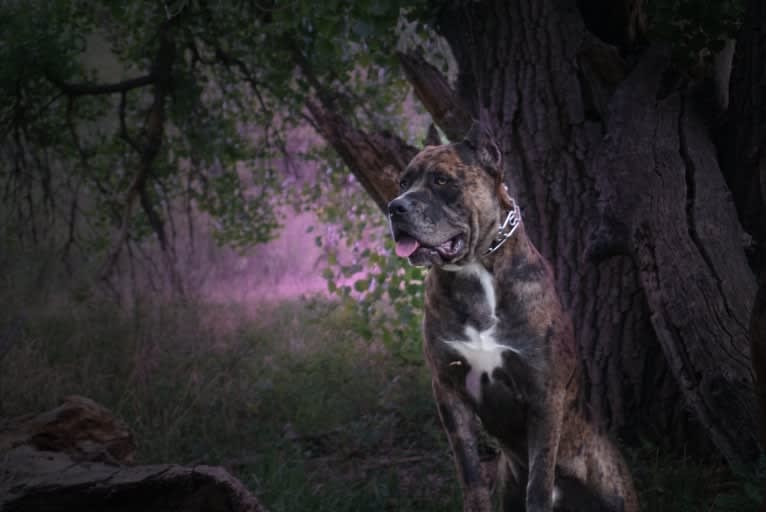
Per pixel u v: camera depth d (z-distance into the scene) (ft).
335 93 22.97
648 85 14.87
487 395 11.02
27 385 17.37
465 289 10.63
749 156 13.92
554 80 15.99
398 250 10.27
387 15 16.66
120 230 22.08
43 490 9.37
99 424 12.31
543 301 10.74
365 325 22.00
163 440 15.93
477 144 10.74
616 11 16.74
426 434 17.33
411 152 17.95
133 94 25.29
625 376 15.83
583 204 15.80
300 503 13.08
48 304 22.43
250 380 20.02
